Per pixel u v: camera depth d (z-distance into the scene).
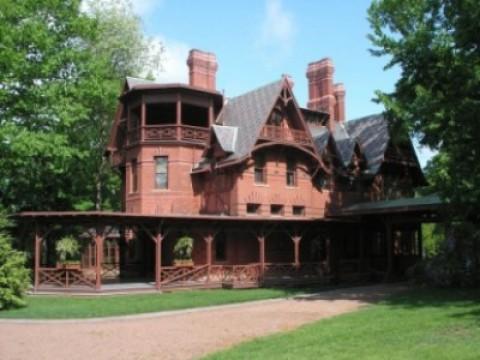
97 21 31.30
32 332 15.06
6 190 34.38
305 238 34.62
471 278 23.42
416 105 19.92
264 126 31.00
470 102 18.00
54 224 25.52
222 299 21.98
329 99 40.19
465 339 11.38
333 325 14.02
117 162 35.94
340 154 37.06
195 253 30.86
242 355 10.95
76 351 12.44
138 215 24.44
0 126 26.20
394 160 38.91
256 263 30.38
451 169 19.22
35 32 26.81
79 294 23.91
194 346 12.71
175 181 31.97
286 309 18.89
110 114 40.19
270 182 32.16
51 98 27.81
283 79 32.72
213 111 33.41
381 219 31.81
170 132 32.22
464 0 18.12
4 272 19.41
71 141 34.97
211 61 36.59
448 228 25.08
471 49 19.08
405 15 22.22
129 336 14.22
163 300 21.62
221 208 31.42
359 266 32.09
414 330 12.64
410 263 35.56
